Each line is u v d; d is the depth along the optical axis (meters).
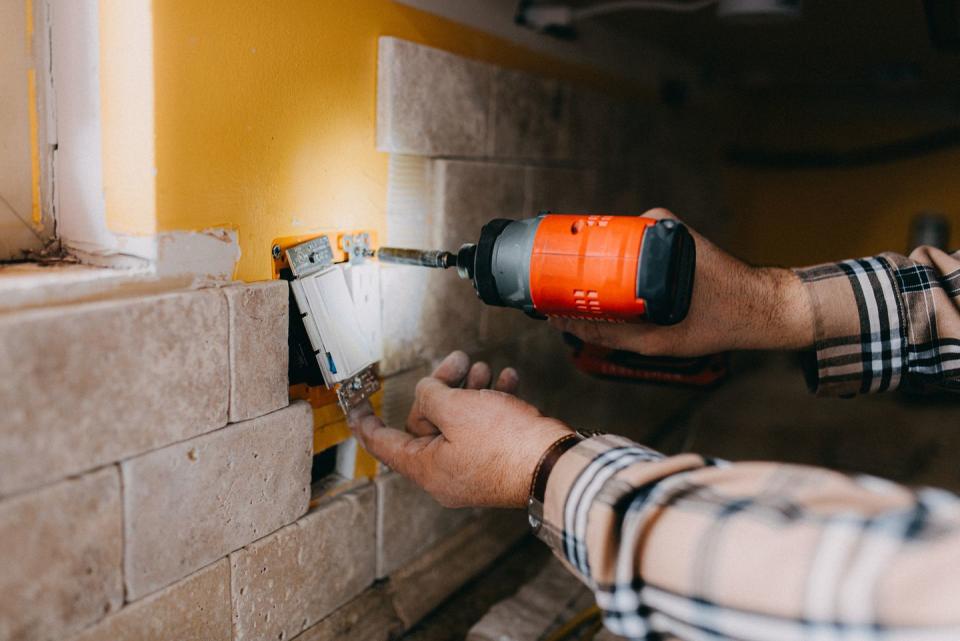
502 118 1.38
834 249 3.06
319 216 0.99
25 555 0.65
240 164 0.86
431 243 1.24
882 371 0.94
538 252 0.83
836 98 2.92
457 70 1.22
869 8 1.60
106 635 0.74
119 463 0.73
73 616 0.71
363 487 1.14
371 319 1.10
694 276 0.84
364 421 0.97
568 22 1.46
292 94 0.92
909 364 0.94
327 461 1.16
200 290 0.80
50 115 0.82
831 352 0.93
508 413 0.76
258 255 0.90
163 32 0.75
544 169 1.58
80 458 0.69
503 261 0.86
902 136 2.84
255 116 0.87
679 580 0.52
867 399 2.60
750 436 2.26
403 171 1.14
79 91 0.80
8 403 0.62
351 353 0.99
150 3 0.73
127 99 0.76
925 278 0.93
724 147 2.95
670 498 0.55
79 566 0.71
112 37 0.76
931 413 2.47
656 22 1.80
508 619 1.29
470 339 1.38
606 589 0.57
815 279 0.93
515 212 1.48
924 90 2.71
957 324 0.91
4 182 0.81
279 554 0.96
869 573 0.44
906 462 2.10
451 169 1.24
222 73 0.82
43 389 0.65
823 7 1.60
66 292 0.70
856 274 0.93
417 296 1.20
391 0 1.07
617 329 0.93
